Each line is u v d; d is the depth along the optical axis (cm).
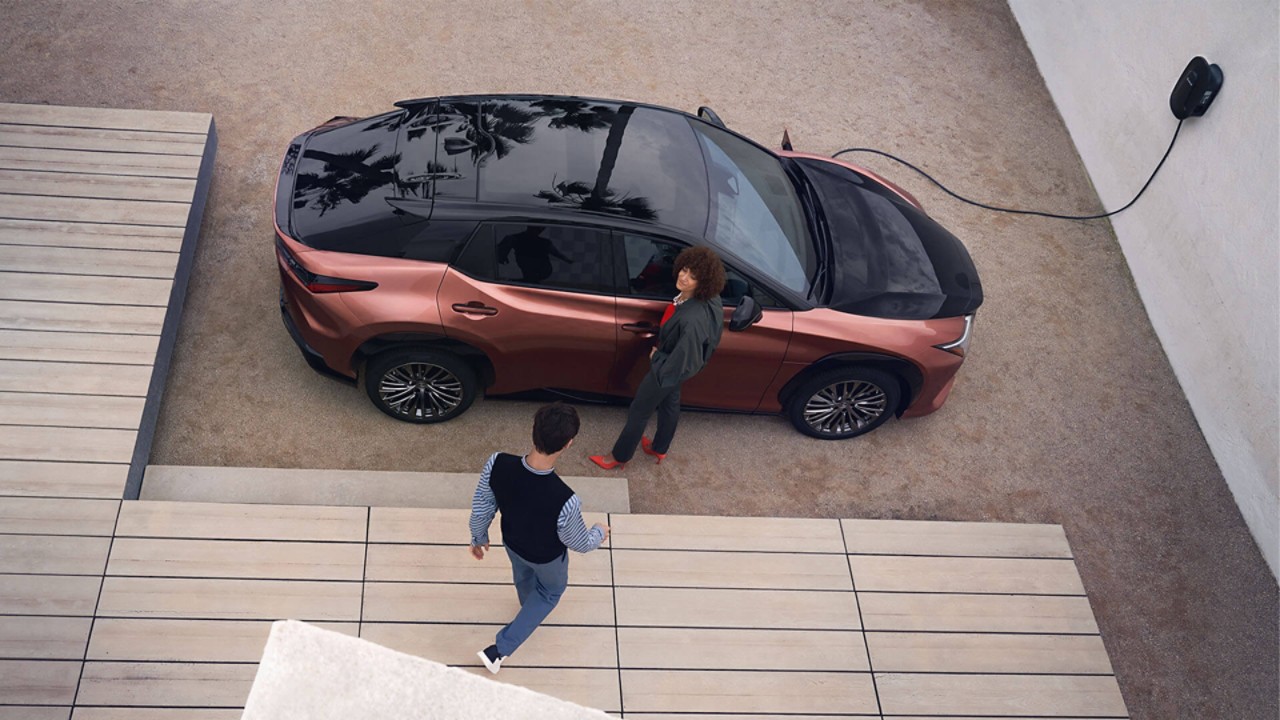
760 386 630
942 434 691
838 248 637
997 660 546
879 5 1016
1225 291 712
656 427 661
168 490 572
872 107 912
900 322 612
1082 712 532
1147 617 620
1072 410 718
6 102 784
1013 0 1023
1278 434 652
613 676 512
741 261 582
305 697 151
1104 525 659
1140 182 816
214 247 724
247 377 653
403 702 154
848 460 668
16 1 871
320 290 566
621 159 599
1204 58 750
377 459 623
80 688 468
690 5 987
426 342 581
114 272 649
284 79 850
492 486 423
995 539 598
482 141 594
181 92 823
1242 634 618
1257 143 701
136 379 596
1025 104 941
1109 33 870
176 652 486
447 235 564
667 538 570
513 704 158
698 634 533
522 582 473
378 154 597
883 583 569
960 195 852
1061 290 796
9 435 557
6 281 631
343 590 523
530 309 575
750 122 877
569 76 892
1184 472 693
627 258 572
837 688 523
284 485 586
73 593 499
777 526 586
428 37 909
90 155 719
